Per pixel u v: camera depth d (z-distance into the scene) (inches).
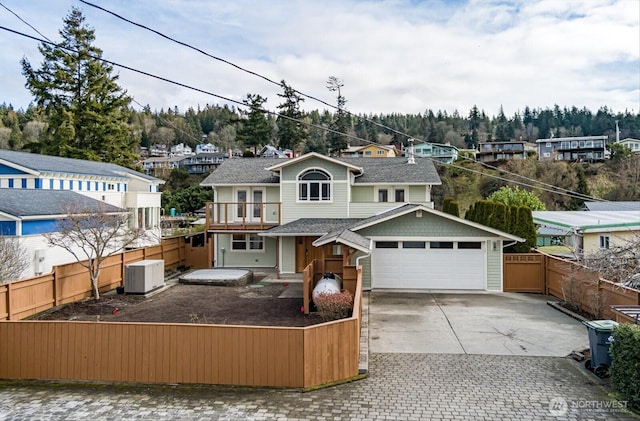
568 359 392.2
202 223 1724.9
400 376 355.6
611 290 484.7
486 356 401.1
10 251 561.0
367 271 712.4
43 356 353.4
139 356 346.3
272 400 314.5
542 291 692.7
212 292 676.1
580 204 2103.8
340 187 856.9
